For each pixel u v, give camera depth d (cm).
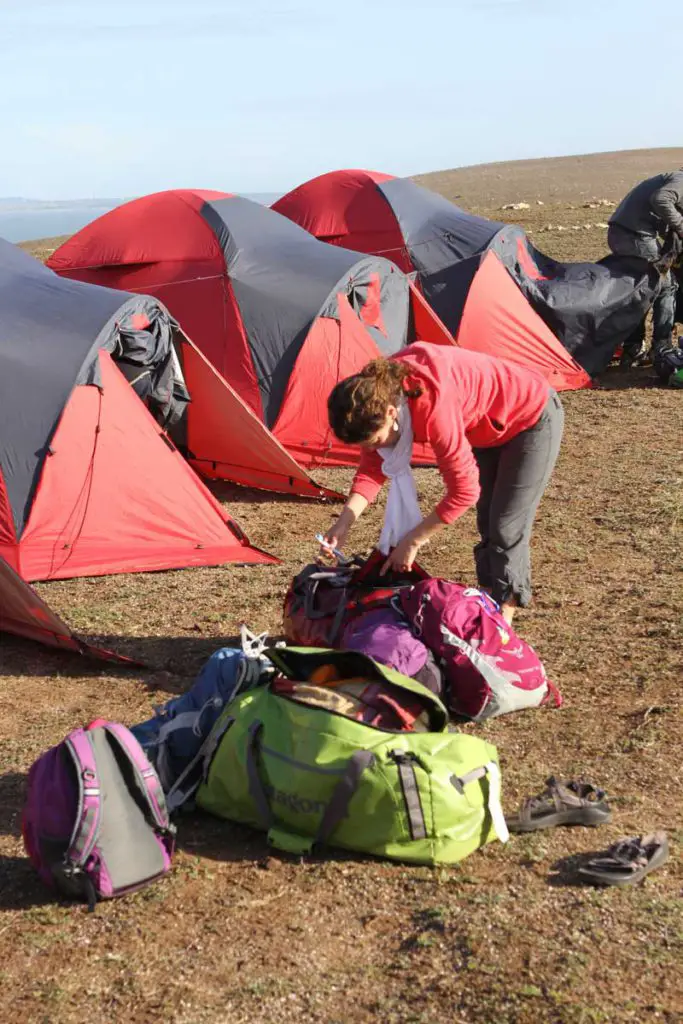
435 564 666
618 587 607
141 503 697
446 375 412
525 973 294
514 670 449
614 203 3173
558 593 602
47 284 755
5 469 666
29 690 500
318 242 1033
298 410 949
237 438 864
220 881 345
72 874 326
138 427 702
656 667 496
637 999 283
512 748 426
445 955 304
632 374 1266
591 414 1086
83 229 1084
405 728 368
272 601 613
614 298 1216
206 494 716
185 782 388
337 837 355
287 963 304
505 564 486
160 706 430
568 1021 274
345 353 955
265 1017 283
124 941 316
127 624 581
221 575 667
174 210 1027
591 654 516
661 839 348
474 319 1164
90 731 342
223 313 966
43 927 324
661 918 317
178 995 293
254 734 368
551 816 367
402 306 1026
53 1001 292
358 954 307
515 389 452
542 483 476
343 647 454
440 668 448
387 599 466
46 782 336
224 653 422
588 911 321
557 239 2320
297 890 339
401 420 417
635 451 933
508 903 327
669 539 690
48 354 688
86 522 682
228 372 961
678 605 572
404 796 344
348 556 695
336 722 356
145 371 741
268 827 364
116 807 335
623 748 422
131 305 730
